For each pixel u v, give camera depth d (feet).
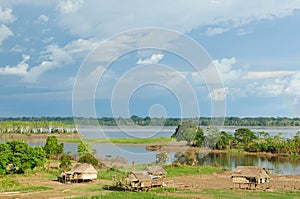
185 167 269.64
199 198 168.55
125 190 187.62
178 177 238.68
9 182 200.85
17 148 240.53
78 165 221.66
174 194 178.50
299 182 228.43
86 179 214.48
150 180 191.42
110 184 203.62
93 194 175.73
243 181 217.56
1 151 233.96
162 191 185.98
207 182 223.71
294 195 182.19
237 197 173.37
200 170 263.29
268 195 180.86
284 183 224.33
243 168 224.53
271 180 236.43
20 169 244.63
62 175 219.00
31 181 215.72
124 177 194.90
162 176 200.03
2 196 169.68
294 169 296.71
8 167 246.27
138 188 187.73
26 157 241.96
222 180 232.73
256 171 221.05
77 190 187.93
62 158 276.62
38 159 252.42
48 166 268.00
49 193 178.81
